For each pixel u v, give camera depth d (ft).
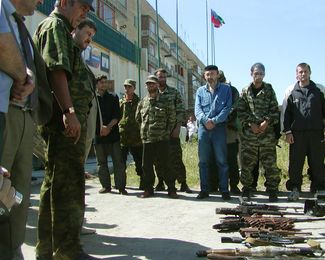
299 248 13.48
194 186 30.48
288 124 25.36
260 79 24.70
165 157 25.52
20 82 8.90
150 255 14.26
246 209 19.39
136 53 103.24
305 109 25.11
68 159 12.15
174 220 19.25
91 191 28.35
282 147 40.73
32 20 52.65
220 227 16.98
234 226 16.93
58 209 12.13
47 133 12.39
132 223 18.83
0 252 7.31
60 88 11.59
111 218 19.86
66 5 12.43
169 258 13.92
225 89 24.75
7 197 7.45
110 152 27.30
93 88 13.98
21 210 10.11
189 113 100.37
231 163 26.86
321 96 25.48
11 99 9.19
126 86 28.55
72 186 12.19
